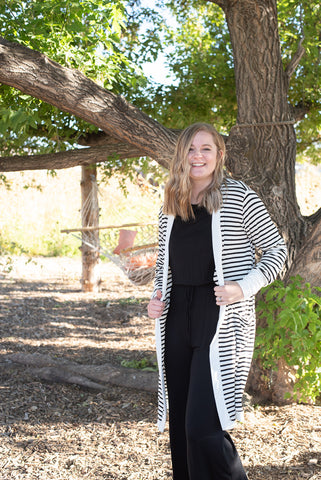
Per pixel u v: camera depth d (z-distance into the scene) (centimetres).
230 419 211
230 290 211
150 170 645
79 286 898
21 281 932
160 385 232
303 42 451
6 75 324
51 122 485
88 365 445
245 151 395
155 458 301
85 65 419
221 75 574
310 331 343
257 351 350
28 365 460
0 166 498
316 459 290
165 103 574
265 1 373
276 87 389
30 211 1282
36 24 412
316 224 361
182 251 226
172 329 229
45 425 352
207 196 222
